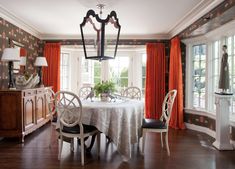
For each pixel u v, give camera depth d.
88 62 6.97
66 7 3.84
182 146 3.93
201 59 5.26
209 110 4.91
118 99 3.97
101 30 2.92
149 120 3.71
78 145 3.93
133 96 4.83
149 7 3.81
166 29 5.53
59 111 3.15
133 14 4.22
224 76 3.83
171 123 5.50
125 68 6.90
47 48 6.23
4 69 4.29
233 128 3.84
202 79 5.23
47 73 6.23
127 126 3.22
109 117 3.14
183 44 5.61
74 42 6.34
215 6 3.47
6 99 3.93
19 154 3.44
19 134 3.96
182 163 3.14
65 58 6.83
